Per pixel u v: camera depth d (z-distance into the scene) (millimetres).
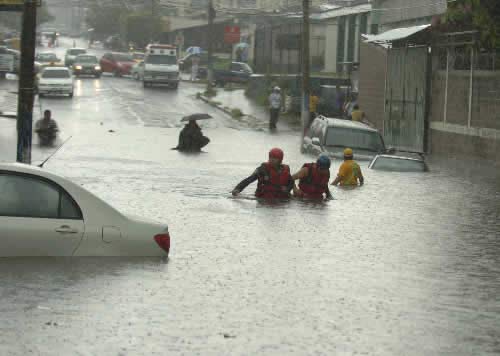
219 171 31703
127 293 11898
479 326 11008
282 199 23125
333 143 37156
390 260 15297
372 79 58656
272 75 82750
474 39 40531
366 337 10328
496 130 40406
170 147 43844
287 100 73125
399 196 25219
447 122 46219
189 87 99562
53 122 46469
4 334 9891
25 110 26422
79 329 10211
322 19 96688
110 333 10109
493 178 31703
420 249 16578
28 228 12977
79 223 13258
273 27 92688
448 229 19328
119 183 26641
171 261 14125
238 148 45219
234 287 12625
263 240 16734
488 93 41406
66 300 11398
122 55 110750
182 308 11336
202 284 12695
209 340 10000
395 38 48812
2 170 13086
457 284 13508
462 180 30641
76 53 118875
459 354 9773
